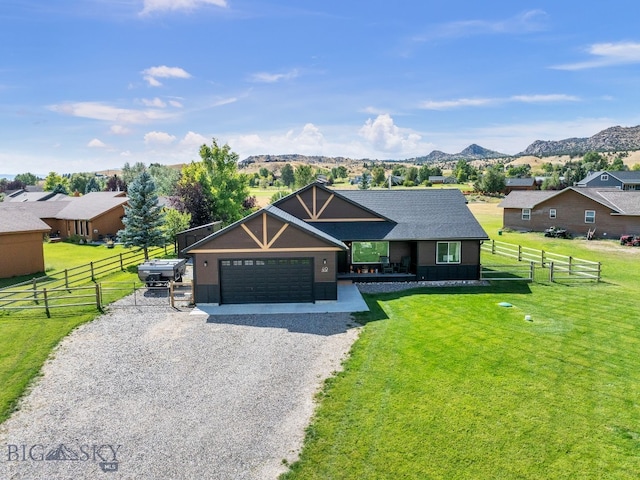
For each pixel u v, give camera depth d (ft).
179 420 32.48
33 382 38.58
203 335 49.88
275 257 62.18
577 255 103.96
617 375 38.24
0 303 63.57
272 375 39.40
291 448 29.01
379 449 28.63
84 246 135.13
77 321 55.06
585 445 28.60
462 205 83.76
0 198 278.26
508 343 45.62
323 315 56.75
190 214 130.82
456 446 28.73
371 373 39.19
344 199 79.97
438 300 62.85
